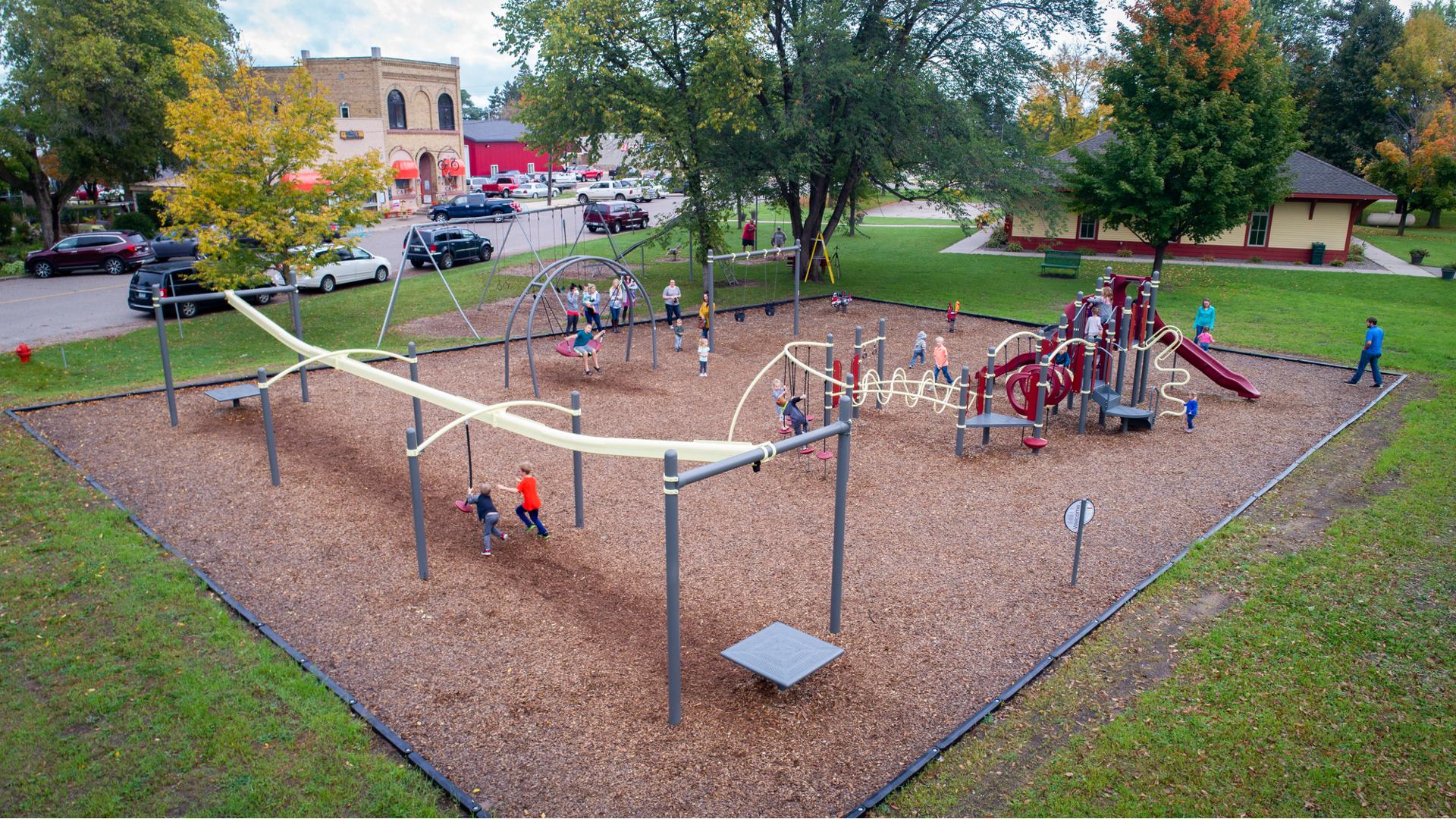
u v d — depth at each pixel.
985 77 32.06
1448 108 50.03
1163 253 33.75
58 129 39.09
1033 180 31.83
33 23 37.75
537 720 8.46
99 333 24.97
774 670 8.50
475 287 32.84
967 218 34.06
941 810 7.29
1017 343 25.31
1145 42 32.56
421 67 64.81
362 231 51.41
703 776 7.70
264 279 24.98
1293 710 8.48
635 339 25.75
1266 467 15.29
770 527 12.90
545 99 29.92
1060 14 31.48
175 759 7.78
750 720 8.48
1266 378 21.33
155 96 40.25
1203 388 20.73
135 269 37.00
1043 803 7.34
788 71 29.81
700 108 29.08
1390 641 9.62
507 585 11.13
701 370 21.77
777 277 36.44
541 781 7.62
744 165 30.00
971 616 10.39
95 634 9.73
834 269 38.47
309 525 12.80
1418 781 7.50
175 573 11.11
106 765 7.70
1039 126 54.66
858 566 11.64
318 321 26.78
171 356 22.47
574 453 12.56
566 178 80.31
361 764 7.76
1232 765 7.73
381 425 17.44
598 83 29.06
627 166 30.75
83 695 8.62
